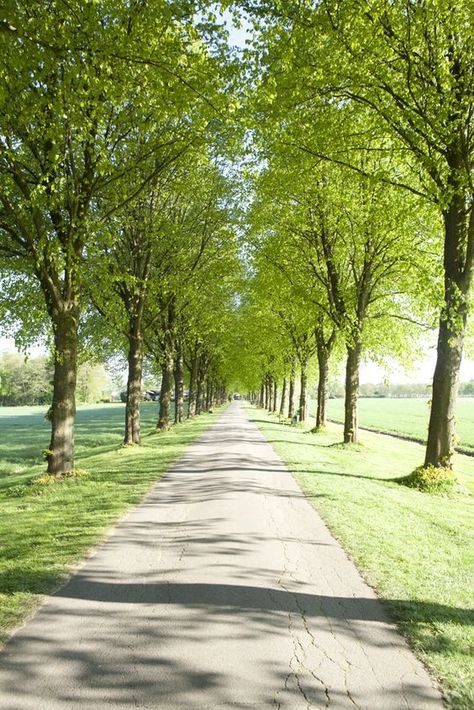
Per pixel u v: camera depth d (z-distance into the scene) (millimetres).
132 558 6477
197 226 21906
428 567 6383
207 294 29016
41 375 121688
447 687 3768
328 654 4188
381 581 5832
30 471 20344
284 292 23828
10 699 3516
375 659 4129
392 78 11336
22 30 6398
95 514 8766
